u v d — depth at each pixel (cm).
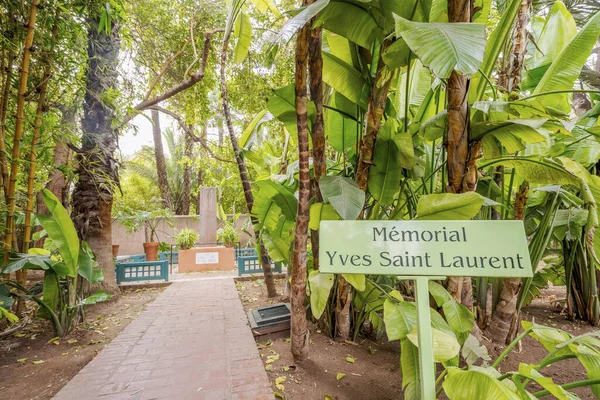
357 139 245
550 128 167
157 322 321
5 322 295
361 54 228
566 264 330
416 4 171
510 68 250
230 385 192
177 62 589
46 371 220
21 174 343
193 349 248
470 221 117
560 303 373
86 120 392
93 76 388
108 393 183
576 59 212
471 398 99
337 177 193
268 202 318
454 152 177
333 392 187
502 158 190
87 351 257
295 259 212
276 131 691
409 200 249
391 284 292
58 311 296
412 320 160
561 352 146
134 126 391
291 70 629
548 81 221
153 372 210
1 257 279
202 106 634
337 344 254
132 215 759
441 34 117
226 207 1161
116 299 429
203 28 575
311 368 214
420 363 106
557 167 176
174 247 898
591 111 249
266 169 506
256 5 325
